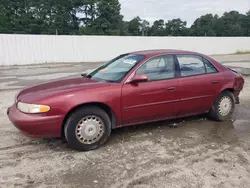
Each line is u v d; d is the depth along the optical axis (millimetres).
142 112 4004
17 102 3639
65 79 4422
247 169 3111
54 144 3844
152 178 2906
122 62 4391
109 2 47938
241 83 5113
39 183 2805
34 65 16516
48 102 3365
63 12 47812
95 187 2736
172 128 4543
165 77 4195
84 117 3566
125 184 2789
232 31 70875
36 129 3354
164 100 4148
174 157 3422
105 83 3807
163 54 4301
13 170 3070
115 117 3822
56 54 18500
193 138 4086
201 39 25641
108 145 3820
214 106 4805
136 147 3742
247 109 5781
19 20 44312
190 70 4500
